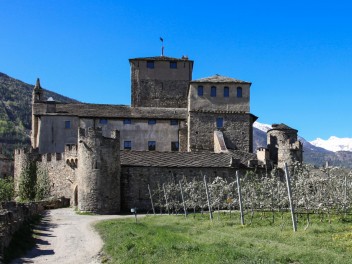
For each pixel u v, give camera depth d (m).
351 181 49.94
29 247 32.59
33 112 89.38
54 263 27.27
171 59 97.88
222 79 87.25
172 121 88.56
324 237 32.22
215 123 85.38
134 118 87.50
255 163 74.44
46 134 85.12
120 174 69.06
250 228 39.28
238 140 85.12
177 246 28.39
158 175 70.44
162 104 97.00
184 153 74.62
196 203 62.25
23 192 78.44
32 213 49.91
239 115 85.81
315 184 48.00
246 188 54.84
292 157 80.06
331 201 44.88
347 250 27.70
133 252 28.30
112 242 32.84
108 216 61.84
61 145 85.00
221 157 74.88
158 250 27.77
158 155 72.94
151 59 97.50
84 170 66.31
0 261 25.25
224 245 29.20
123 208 69.06
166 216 56.19
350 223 39.94
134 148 86.81
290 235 33.69
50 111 86.62
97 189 65.50
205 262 23.80
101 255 29.84
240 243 30.75
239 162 73.12
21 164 82.19
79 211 65.56
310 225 39.03
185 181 66.88
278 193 49.84
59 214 63.12
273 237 33.78
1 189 75.94
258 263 23.34
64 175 76.50
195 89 85.94
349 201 46.81
